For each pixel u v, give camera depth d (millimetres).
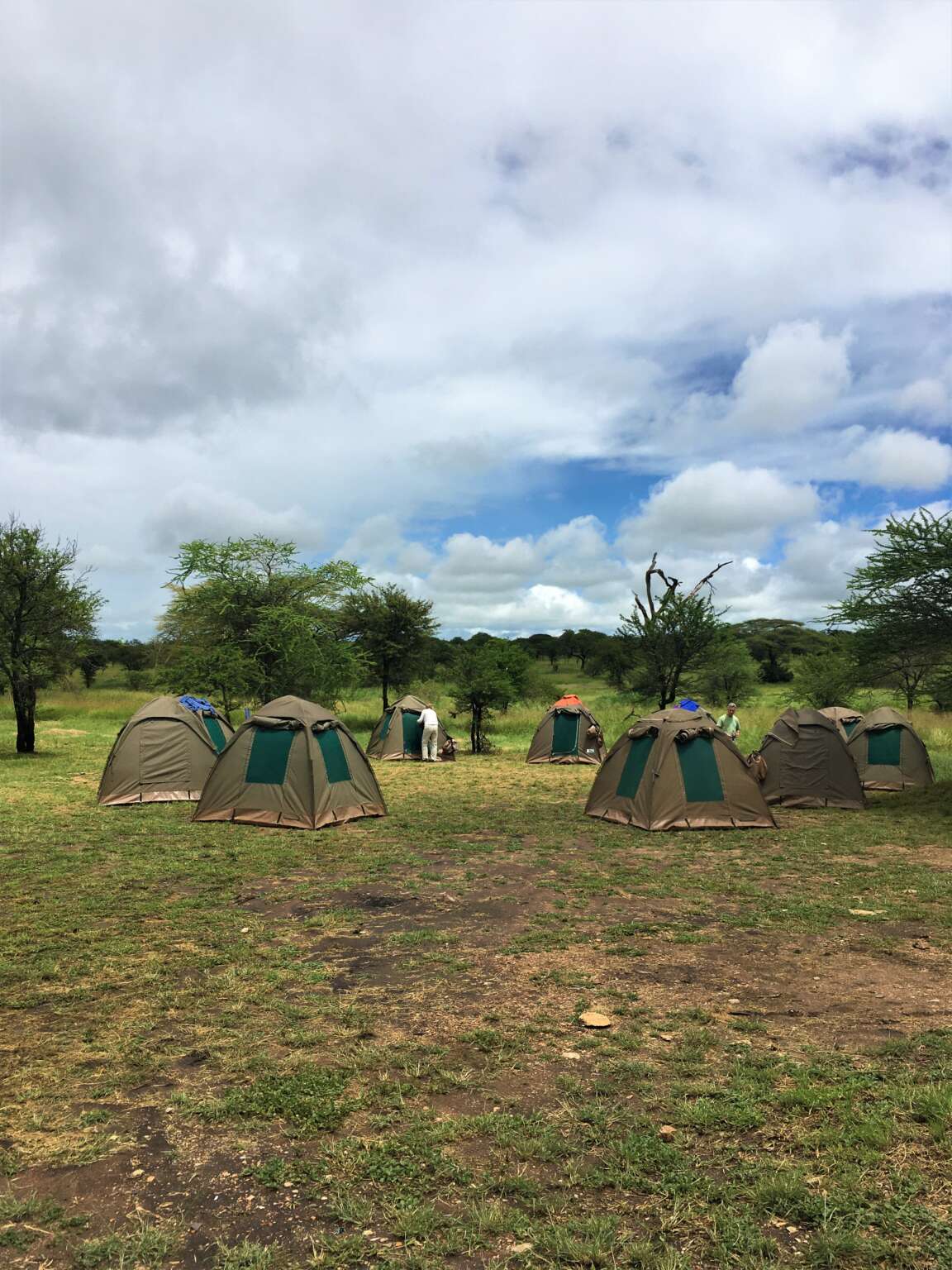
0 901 7910
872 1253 2775
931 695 18906
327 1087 4082
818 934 6863
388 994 5457
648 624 31875
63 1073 4285
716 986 5617
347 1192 3213
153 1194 3213
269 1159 3455
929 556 15523
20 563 22484
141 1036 4766
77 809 13461
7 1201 3156
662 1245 2873
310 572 30234
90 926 7086
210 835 11375
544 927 7094
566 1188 3236
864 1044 4562
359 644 36625
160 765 14383
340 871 9250
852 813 13602
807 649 70562
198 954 6316
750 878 8977
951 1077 4062
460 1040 4695
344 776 12945
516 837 11500
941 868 9477
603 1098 3979
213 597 29422
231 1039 4715
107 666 70750
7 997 5402
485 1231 2969
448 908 7723
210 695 28734
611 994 5457
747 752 21625
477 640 35719
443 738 23438
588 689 61875
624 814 12539
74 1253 2854
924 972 5883
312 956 6293
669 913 7562
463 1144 3568
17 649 22500
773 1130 3627
